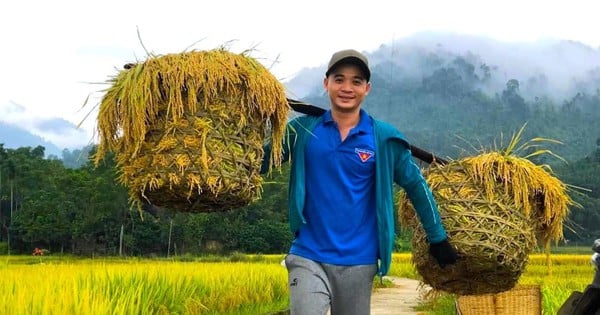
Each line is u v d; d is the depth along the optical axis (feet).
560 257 149.18
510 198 13.38
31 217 201.57
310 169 11.10
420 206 11.86
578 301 7.93
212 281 36.52
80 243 197.36
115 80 10.57
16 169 235.81
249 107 10.36
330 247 10.90
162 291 28.09
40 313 19.21
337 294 11.09
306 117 11.43
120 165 10.46
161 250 190.70
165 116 10.05
